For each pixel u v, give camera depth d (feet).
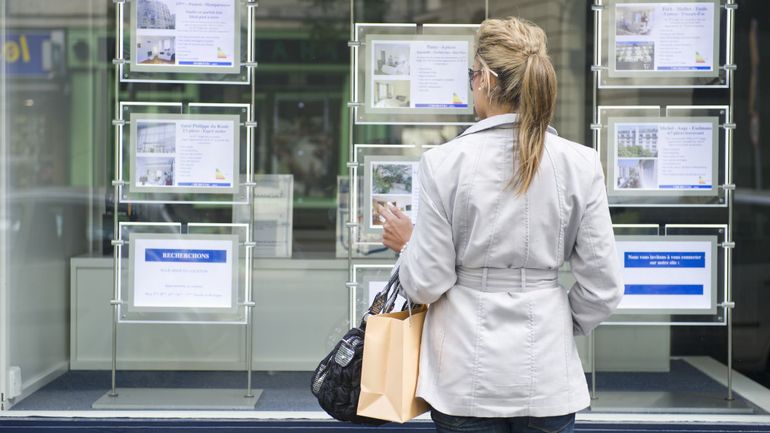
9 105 26.05
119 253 26.03
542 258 13.47
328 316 27.12
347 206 26.91
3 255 25.99
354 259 26.50
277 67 29.07
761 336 28.94
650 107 25.76
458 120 25.96
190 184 26.00
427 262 13.34
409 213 26.12
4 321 26.05
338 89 29.27
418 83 25.94
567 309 13.83
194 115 25.90
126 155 25.90
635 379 26.68
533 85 13.28
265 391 26.94
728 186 25.67
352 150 26.08
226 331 26.86
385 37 25.94
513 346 13.32
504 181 13.34
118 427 25.61
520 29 13.73
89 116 27.48
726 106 25.67
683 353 26.68
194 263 26.17
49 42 27.25
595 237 13.48
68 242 27.43
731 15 25.64
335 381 14.80
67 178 27.40
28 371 26.94
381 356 14.12
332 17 28.99
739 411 25.96
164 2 25.72
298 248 27.27
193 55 25.85
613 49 25.81
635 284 25.91
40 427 25.46
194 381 26.84
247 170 26.00
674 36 25.70
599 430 25.54
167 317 26.23
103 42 27.43
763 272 29.68
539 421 13.55
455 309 13.61
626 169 25.79
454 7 25.91
